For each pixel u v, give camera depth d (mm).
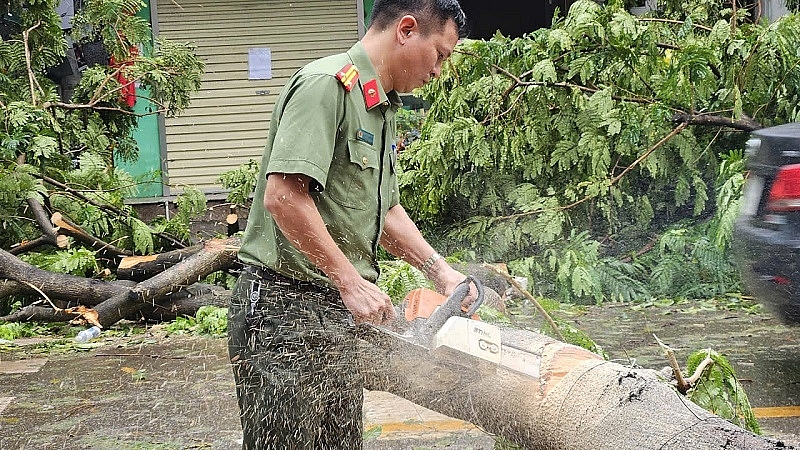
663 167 6574
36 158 7105
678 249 6496
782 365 4625
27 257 6820
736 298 6285
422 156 6777
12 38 8695
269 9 10914
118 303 6125
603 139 6562
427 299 2666
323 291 2549
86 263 6652
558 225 6504
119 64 9336
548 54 6656
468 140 6711
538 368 2416
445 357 2391
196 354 5398
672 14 7812
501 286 3357
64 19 10430
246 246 2590
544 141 6812
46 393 4578
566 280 6418
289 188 2363
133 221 7047
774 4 8766
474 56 6766
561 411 2334
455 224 7152
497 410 2461
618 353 4973
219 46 10906
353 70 2455
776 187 4395
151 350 5559
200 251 6254
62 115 8203
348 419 2635
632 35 6465
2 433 3908
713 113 6656
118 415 4133
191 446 3643
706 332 5426
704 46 6551
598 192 6520
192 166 10938
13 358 5461
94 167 7633
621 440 2230
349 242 2535
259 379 2545
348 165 2486
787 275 4328
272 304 2531
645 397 2295
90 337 5996
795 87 6414
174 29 10859
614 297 6465
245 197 7863
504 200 6953
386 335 2469
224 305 6426
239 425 3904
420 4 2523
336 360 2557
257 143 11016
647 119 6453
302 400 2531
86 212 7082
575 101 6590
